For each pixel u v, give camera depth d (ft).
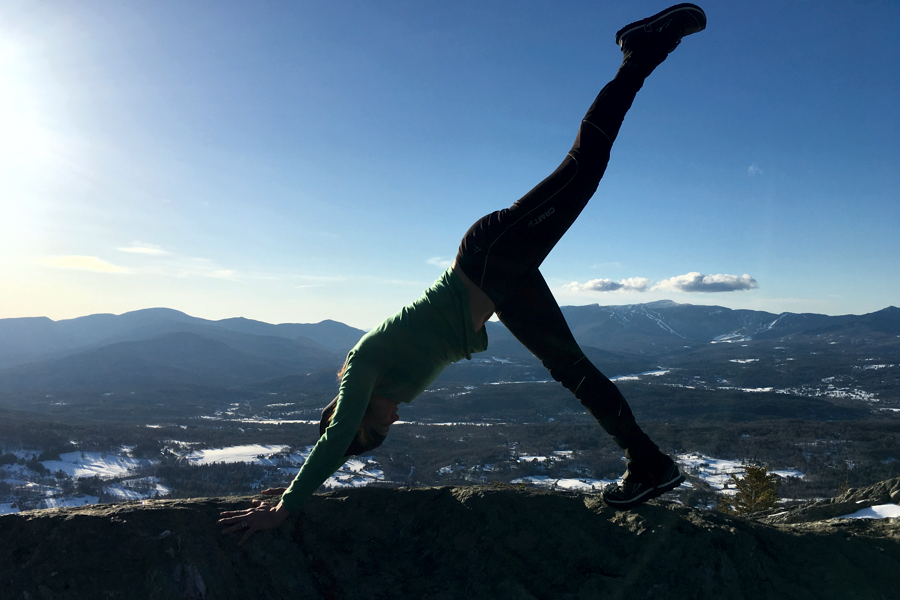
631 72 6.61
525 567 5.41
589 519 5.98
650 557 5.45
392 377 6.01
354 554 5.51
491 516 5.84
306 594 5.02
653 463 6.03
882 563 5.80
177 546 4.74
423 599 5.08
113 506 5.14
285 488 6.33
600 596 5.08
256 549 5.16
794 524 7.00
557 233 6.19
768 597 5.29
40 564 4.35
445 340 6.04
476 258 5.97
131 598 4.33
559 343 6.14
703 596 5.14
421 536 5.80
